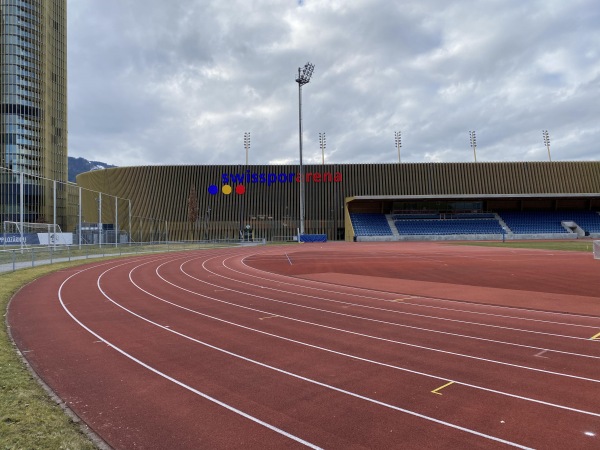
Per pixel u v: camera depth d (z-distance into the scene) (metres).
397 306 13.22
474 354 8.13
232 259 32.12
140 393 6.17
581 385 6.48
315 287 17.36
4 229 31.11
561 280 19.16
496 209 71.06
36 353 8.13
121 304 13.40
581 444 4.65
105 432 4.96
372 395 6.11
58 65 98.81
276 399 5.96
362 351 8.34
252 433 4.96
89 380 6.69
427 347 8.62
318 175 71.81
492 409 5.61
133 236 66.69
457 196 62.75
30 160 88.88
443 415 5.43
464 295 15.38
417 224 68.19
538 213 70.06
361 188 71.94
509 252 37.53
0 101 86.69
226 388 6.38
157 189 70.50
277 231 71.19
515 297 14.91
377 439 4.80
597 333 9.80
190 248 48.00
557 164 72.38
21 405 5.46
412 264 27.30
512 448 4.58
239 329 10.10
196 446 4.64
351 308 12.84
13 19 87.69
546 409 5.60
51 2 96.62
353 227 67.19
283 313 12.03
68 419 5.25
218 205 70.81
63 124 99.94
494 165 72.25
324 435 4.91
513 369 7.24
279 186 71.75
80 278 19.83
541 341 9.09
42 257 27.56
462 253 36.91
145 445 4.66
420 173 72.06
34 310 12.37
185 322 10.84
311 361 7.69
